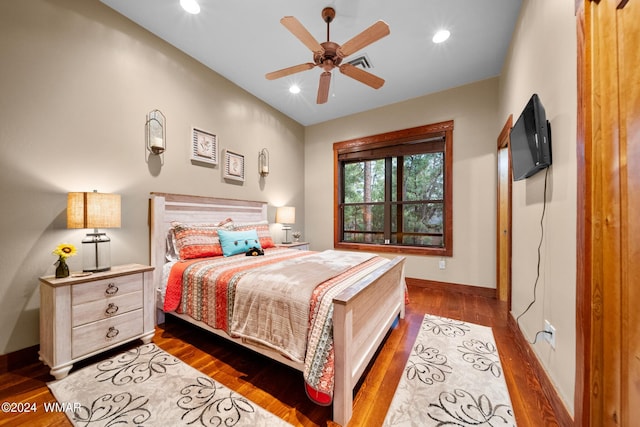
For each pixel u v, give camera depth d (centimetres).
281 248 337
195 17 230
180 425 122
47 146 185
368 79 221
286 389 150
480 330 228
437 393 146
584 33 106
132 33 234
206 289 189
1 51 166
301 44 265
